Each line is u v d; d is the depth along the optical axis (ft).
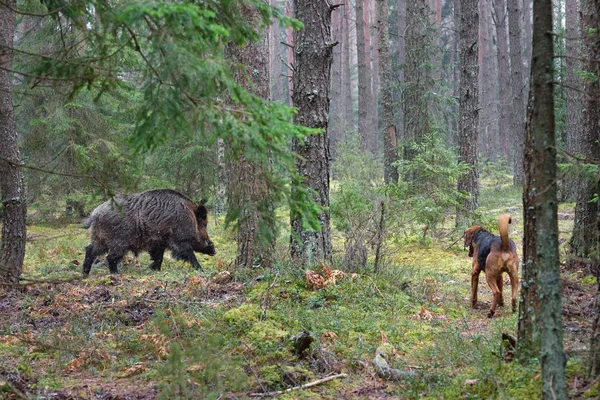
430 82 75.51
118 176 18.80
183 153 63.82
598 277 17.31
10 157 34.14
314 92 34.19
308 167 34.32
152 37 14.53
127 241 42.14
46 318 28.07
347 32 132.87
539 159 14.60
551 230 14.28
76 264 46.96
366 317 27.58
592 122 38.32
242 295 30.94
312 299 29.09
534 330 18.28
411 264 43.78
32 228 63.05
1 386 18.56
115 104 59.16
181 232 43.52
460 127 60.39
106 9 14.75
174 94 14.83
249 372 20.99
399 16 130.31
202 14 14.12
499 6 119.34
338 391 19.66
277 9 17.29
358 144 74.79
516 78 93.35
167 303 29.68
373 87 149.38
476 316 29.84
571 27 81.00
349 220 37.65
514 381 17.49
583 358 17.83
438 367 20.85
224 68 14.39
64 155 61.21
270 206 17.08
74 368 21.61
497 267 29.60
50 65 16.58
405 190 50.78
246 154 15.10
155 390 19.40
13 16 33.60
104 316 28.14
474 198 59.88
